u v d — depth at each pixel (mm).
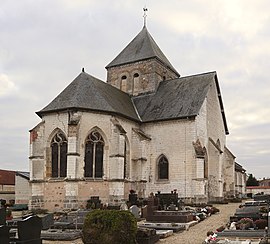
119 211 15523
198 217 25547
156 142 40000
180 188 37750
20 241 14617
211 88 43938
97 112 35562
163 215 24359
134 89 47469
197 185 36688
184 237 19047
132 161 38906
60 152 34844
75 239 18828
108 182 35062
